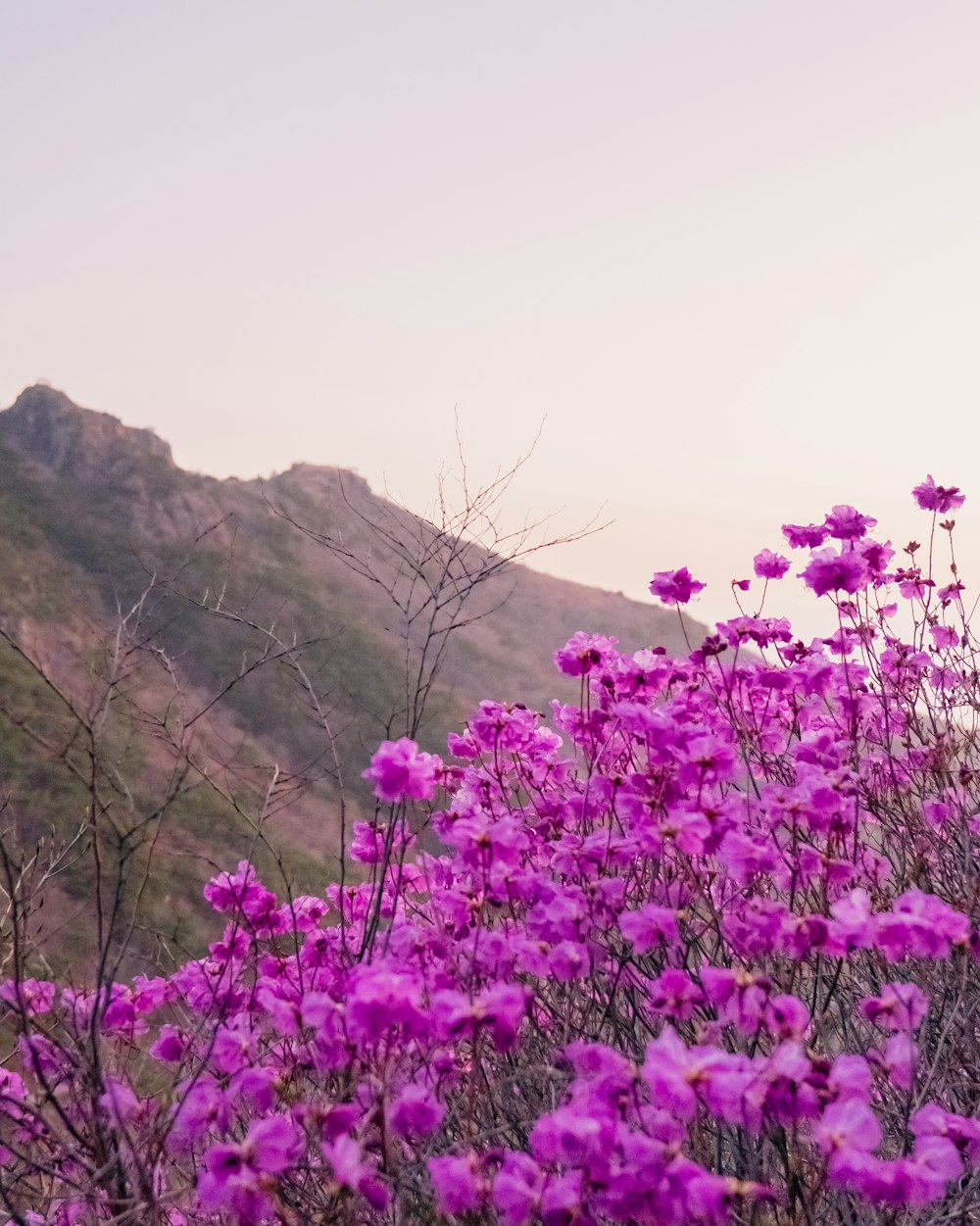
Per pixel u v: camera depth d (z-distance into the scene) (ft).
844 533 12.06
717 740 8.17
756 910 7.06
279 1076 7.32
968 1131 5.62
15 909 7.02
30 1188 6.71
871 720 11.68
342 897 9.24
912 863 9.65
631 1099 5.74
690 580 11.57
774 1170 7.09
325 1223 5.79
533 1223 6.36
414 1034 6.28
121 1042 8.68
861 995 8.84
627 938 7.28
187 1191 6.39
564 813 10.86
